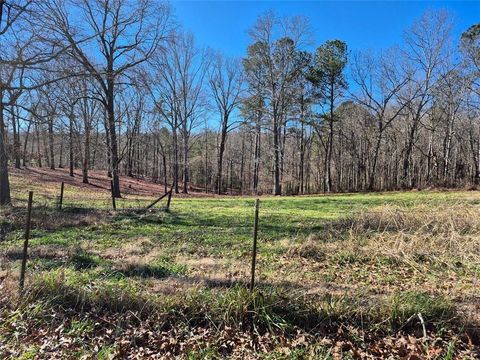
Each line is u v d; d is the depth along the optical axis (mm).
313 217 15352
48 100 16984
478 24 35219
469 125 42875
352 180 56750
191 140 60656
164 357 4477
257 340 4789
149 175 69500
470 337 4715
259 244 10383
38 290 5680
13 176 35125
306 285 6562
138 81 23781
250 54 40594
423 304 5191
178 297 5555
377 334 4859
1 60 15812
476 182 37344
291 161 57562
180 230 12680
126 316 5270
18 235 11469
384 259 8484
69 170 46344
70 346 4688
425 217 10898
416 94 39438
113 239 11195
